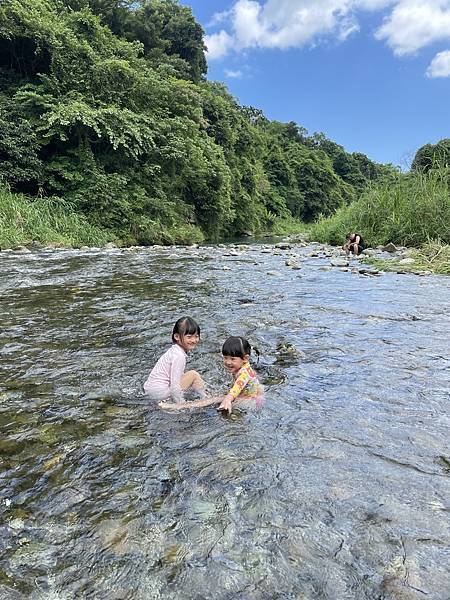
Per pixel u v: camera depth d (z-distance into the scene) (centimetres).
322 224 1752
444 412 244
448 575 132
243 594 127
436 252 954
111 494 175
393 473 185
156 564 139
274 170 4956
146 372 309
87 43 1967
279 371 308
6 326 421
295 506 165
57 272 779
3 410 248
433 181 1223
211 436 220
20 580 134
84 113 1728
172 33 3231
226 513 162
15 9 1759
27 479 185
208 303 526
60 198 1656
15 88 1816
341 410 246
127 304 518
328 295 579
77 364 323
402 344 367
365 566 136
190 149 2216
